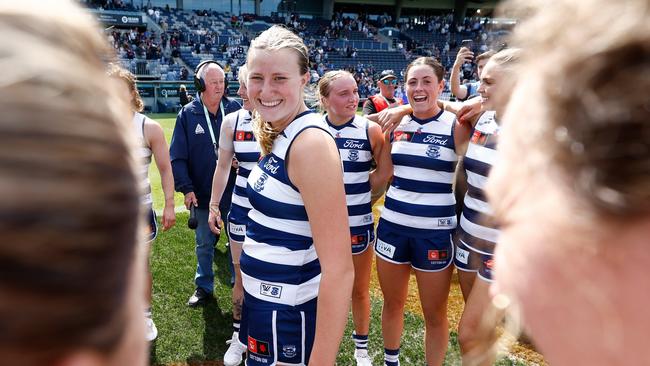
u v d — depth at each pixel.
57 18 0.32
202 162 3.59
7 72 0.27
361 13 43.50
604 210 0.32
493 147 2.21
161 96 20.81
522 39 0.38
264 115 1.59
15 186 0.25
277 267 1.64
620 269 0.34
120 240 0.32
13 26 0.30
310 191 1.47
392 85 5.68
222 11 40.09
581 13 0.32
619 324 0.35
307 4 41.69
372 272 4.53
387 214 2.74
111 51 0.38
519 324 0.55
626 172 0.30
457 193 3.16
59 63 0.30
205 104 3.62
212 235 3.77
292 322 1.65
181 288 4.04
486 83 2.21
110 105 0.33
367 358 3.00
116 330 0.33
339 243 1.47
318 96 3.06
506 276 0.42
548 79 0.34
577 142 0.32
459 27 41.84
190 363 3.03
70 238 0.27
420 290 2.69
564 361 0.39
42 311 0.27
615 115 0.29
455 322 3.43
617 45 0.29
